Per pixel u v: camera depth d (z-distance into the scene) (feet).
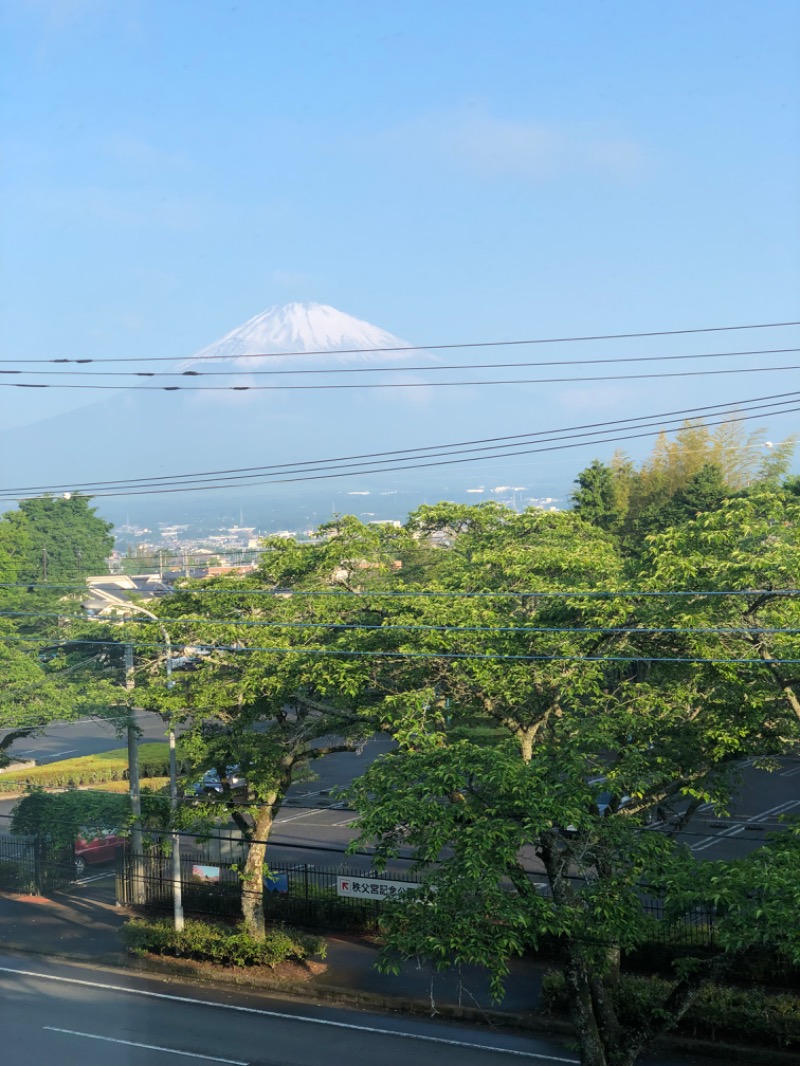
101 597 176.96
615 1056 54.60
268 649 76.07
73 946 98.27
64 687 101.96
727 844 117.19
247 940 90.38
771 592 62.03
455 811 54.44
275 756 87.10
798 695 70.69
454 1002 81.82
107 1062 71.67
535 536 102.42
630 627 67.26
